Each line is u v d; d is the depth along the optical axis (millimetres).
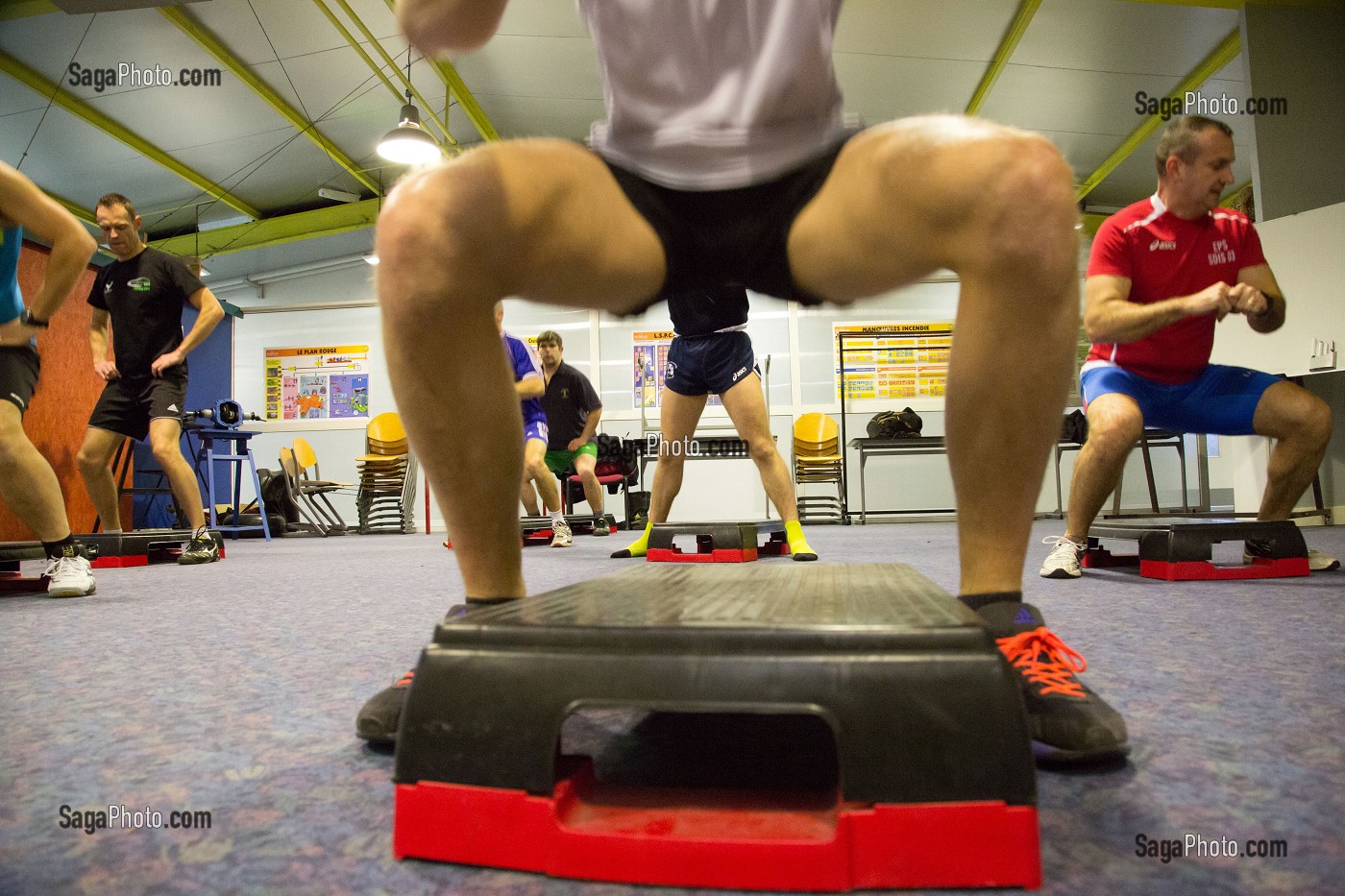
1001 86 7891
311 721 933
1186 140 2305
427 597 2232
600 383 9133
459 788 562
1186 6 6676
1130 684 1043
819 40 787
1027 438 732
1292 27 6609
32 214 2121
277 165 9914
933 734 513
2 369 2350
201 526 3902
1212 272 2439
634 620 590
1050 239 660
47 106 7801
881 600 713
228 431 6371
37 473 2346
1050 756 710
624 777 673
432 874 544
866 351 8938
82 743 849
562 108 8992
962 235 680
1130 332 2318
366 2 7004
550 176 717
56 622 1809
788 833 538
